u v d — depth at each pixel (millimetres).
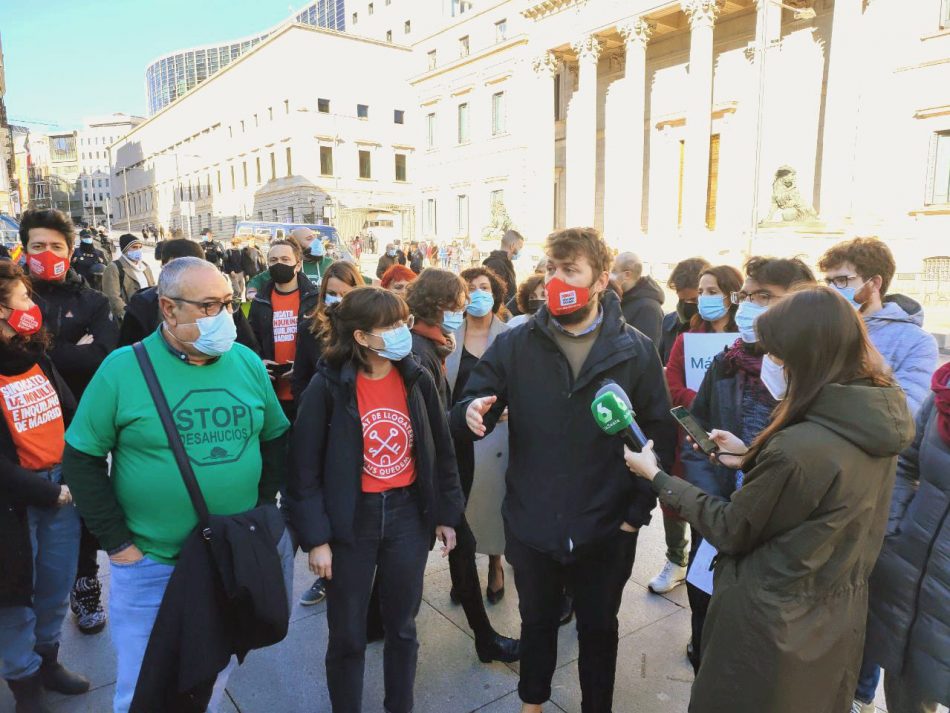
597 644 2498
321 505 2367
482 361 2594
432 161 41438
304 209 53469
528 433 2453
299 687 2910
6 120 62344
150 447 2021
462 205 39531
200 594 2016
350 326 2357
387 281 4344
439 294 3072
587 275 2299
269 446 2369
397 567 2512
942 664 1988
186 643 1988
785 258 2580
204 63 129375
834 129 21719
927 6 20219
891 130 21172
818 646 1750
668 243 25812
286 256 4508
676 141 28438
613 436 2395
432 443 2551
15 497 2367
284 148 55531
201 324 1985
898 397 1681
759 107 20109
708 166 24875
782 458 1671
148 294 3527
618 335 2363
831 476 1639
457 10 54469
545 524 2391
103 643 3217
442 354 3172
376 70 56875
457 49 39094
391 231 48531
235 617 2127
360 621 2486
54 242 3123
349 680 2477
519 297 4520
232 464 2105
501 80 35375
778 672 1742
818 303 1695
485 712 2768
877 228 21219
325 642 3250
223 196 68625
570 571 2545
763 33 19641
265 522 2131
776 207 22609
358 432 2398
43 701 2625
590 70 29109
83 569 3273
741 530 1772
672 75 28422
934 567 2014
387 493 2477
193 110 74188
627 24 27031
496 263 5328
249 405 2170
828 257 2885
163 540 2072
